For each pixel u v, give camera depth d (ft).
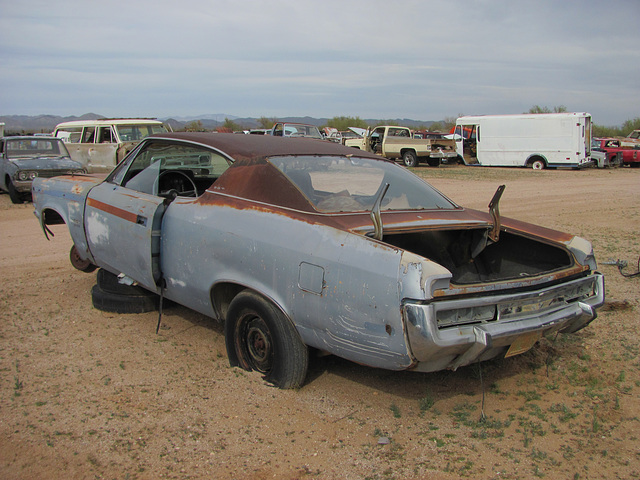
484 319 9.61
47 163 39.22
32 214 34.24
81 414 10.24
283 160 12.17
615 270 21.01
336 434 9.74
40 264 21.08
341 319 9.59
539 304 10.29
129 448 9.20
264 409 10.53
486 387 11.69
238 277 11.34
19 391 11.07
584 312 11.07
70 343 13.56
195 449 9.20
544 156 84.12
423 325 8.70
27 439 9.43
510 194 48.62
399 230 10.71
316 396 11.10
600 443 9.54
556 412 10.62
